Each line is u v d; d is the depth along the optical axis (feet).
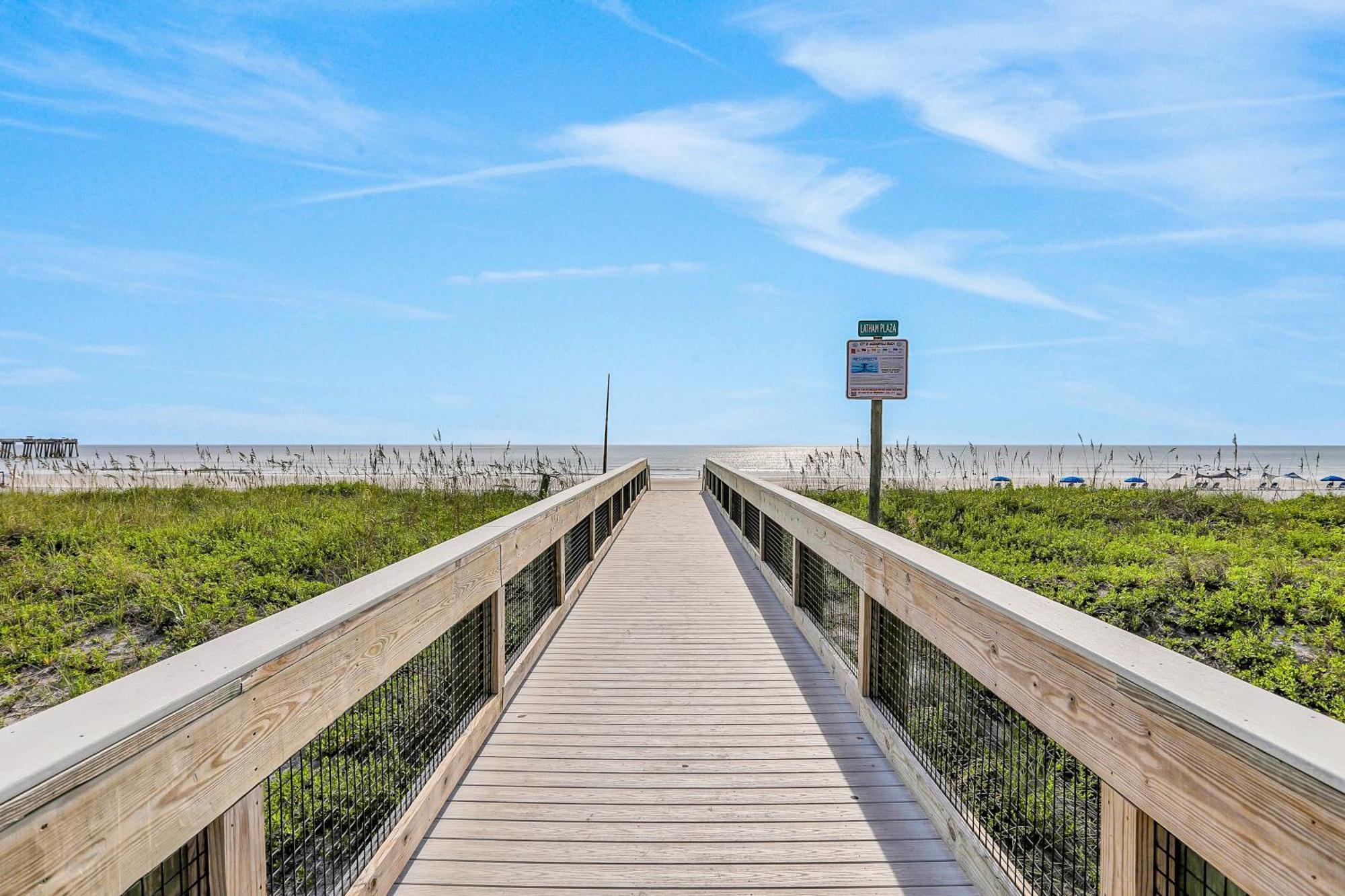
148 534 25.36
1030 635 5.49
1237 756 3.38
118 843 3.32
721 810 8.05
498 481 45.93
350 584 6.64
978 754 7.63
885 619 9.83
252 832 4.54
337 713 5.61
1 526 24.63
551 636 14.66
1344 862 2.79
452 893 6.57
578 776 8.84
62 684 14.32
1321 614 14.70
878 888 6.68
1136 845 4.29
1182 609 15.48
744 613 16.88
